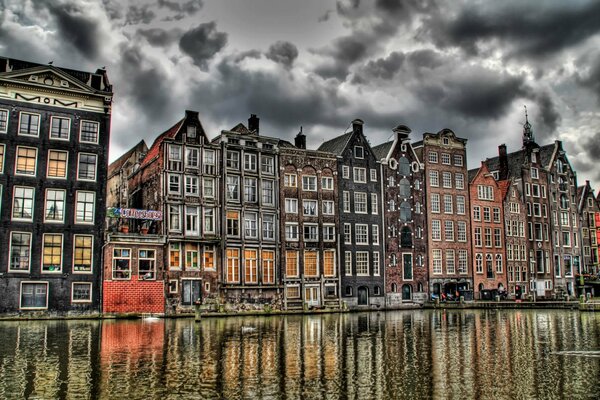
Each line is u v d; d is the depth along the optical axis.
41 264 47.22
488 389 18.31
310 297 63.41
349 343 29.56
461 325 41.56
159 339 30.97
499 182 85.56
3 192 46.56
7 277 45.84
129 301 50.59
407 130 74.31
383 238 70.19
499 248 80.69
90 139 50.31
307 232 64.38
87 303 48.56
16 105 47.78
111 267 50.03
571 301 67.38
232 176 59.75
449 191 77.06
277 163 63.03
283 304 61.00
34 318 46.31
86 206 49.53
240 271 58.75
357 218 68.62
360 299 67.50
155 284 52.19
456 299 73.75
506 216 82.44
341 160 68.19
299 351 26.34
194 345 28.25
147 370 21.08
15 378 19.41
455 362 23.38
